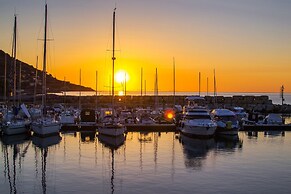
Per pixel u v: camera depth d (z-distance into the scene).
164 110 72.06
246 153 37.84
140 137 49.50
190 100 79.12
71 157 35.25
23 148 40.19
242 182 26.64
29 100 111.38
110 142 44.56
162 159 34.41
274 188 25.23
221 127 51.25
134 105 94.00
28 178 27.72
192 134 48.88
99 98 114.00
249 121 62.16
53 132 48.25
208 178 27.67
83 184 26.08
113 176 28.16
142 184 26.02
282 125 58.62
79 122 58.47
